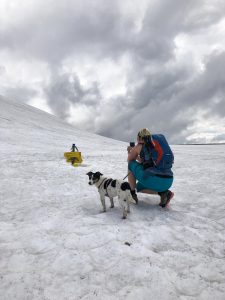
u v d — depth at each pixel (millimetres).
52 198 7898
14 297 3273
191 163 17250
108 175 12195
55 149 32406
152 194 6863
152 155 6098
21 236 5039
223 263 4000
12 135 41906
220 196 7629
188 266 3896
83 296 3256
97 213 6324
